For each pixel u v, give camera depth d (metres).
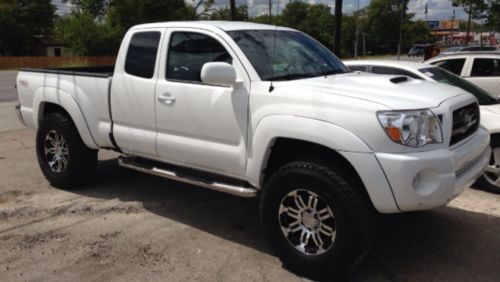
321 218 3.87
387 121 3.55
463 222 5.08
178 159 4.85
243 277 3.97
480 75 10.61
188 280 3.93
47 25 71.75
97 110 5.50
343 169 3.77
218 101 4.38
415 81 4.56
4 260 4.26
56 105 6.09
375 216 3.82
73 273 4.04
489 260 4.27
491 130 5.85
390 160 3.53
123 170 6.99
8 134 9.70
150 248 4.50
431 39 97.69
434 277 3.99
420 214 5.28
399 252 4.42
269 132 4.01
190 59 4.71
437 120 3.69
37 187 6.24
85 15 56.03
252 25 4.98
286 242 4.04
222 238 4.72
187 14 32.97
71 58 52.56
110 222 5.11
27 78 6.36
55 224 5.05
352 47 62.53
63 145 6.03
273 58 4.55
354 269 4.11
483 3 20.70
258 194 4.32
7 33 64.94
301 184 3.86
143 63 5.06
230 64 4.40
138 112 5.07
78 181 6.05
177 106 4.68
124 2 39.44
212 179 4.66
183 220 5.17
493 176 6.00
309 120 3.81
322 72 4.77
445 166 3.62
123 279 3.94
